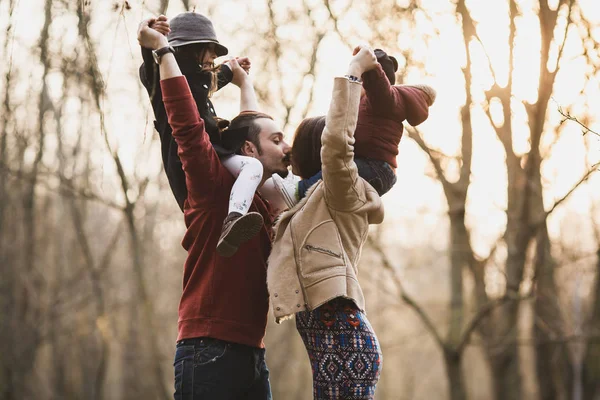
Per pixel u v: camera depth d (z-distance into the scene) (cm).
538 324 1248
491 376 1279
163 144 382
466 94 1077
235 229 335
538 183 1094
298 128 385
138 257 1395
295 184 369
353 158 366
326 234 353
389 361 2702
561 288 1275
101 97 489
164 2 455
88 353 1823
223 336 352
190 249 369
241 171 361
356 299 352
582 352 1256
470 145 1188
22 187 1556
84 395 1805
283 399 1844
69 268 1703
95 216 1775
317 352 352
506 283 1145
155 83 373
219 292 356
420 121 385
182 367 353
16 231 1606
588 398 1248
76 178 1241
